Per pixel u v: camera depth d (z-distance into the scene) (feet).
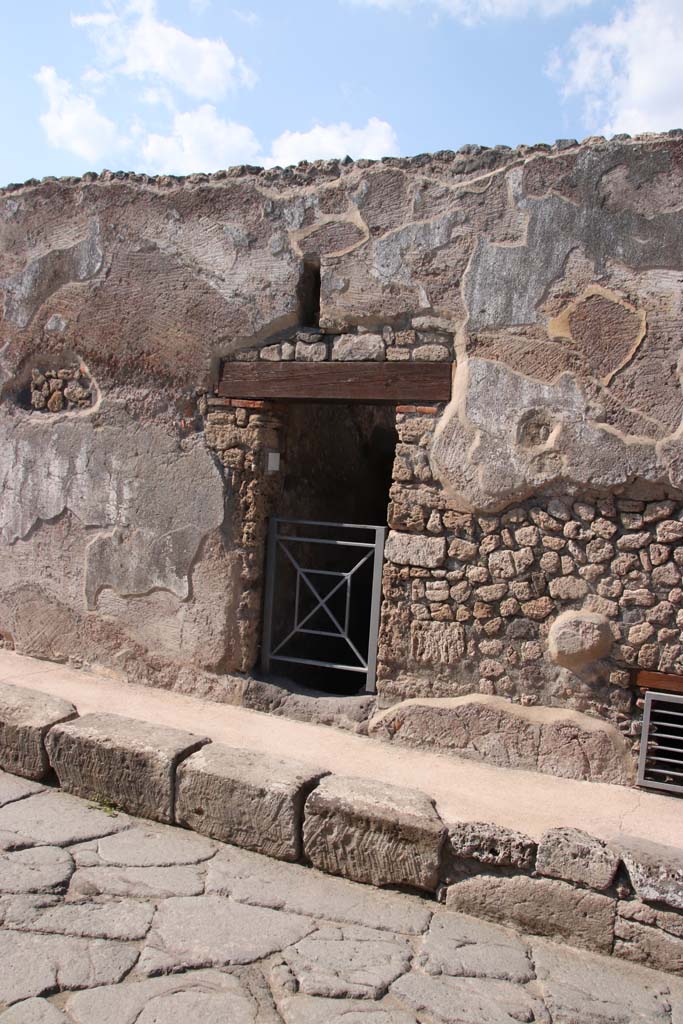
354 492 22.38
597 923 10.32
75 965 9.16
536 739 14.34
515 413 14.42
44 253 19.15
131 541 18.16
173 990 8.87
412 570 15.29
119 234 18.17
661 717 13.92
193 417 17.48
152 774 12.86
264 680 17.10
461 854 11.05
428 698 15.23
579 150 13.92
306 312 16.60
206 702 17.17
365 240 15.62
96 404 18.61
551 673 14.37
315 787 12.18
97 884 10.92
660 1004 9.30
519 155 14.37
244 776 12.25
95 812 13.10
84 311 18.66
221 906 10.64
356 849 11.51
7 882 10.75
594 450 13.88
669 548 13.58
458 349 14.94
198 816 12.55
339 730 15.83
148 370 17.94
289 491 19.04
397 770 14.10
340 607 21.20
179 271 17.49
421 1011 8.80
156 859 11.74
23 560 19.65
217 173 17.08
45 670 18.80
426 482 15.21
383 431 24.30
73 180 18.74
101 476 18.51
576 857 10.50
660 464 13.46
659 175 13.43
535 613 14.43
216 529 17.17
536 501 14.43
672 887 9.95
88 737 13.43
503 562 14.64
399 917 10.75
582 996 9.34
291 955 9.65
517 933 10.69
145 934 9.86
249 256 16.74
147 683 18.06
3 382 19.80
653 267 13.48
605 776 13.94
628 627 13.83
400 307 15.35
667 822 12.56
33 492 19.42
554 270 14.11
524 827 11.96
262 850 12.10
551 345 14.16
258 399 16.89
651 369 13.52
